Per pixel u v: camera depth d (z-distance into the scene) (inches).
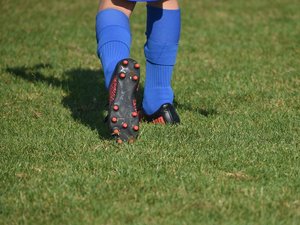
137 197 325.7
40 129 434.0
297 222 301.9
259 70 617.3
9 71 610.5
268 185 341.7
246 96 525.0
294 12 948.0
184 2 1013.8
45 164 372.2
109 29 395.5
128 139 390.9
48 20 880.9
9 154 386.9
